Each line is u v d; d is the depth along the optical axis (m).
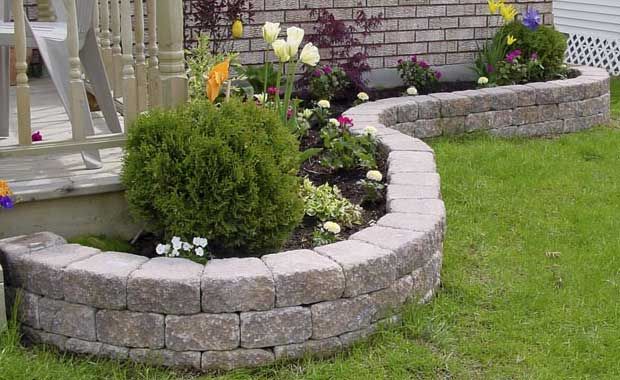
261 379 3.12
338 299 3.26
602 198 5.35
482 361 3.26
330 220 4.14
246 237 3.48
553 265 4.20
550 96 7.34
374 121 6.00
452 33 8.27
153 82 3.93
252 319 3.14
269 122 3.60
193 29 6.93
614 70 11.61
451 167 5.87
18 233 3.59
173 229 3.42
